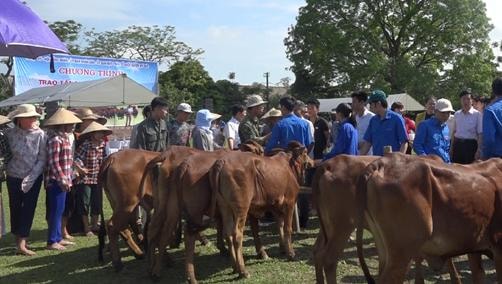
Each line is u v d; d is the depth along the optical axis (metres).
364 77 36.22
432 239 4.42
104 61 19.31
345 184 5.47
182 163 6.32
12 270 7.18
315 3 38.16
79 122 8.23
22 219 7.97
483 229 4.55
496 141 6.05
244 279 6.46
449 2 36.59
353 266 6.90
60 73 18.28
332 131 9.92
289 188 7.17
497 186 4.59
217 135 13.20
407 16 37.94
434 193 4.36
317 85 41.12
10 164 7.89
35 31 5.10
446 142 7.40
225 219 6.47
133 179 7.08
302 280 6.39
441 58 38.38
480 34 37.22
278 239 8.52
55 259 7.71
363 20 37.94
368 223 4.52
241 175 6.32
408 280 6.23
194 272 6.74
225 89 61.31
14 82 17.48
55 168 8.00
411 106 19.97
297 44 39.47
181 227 8.06
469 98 8.72
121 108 18.88
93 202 9.27
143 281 6.56
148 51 43.94
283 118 8.27
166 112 8.56
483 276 5.30
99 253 7.48
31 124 7.96
